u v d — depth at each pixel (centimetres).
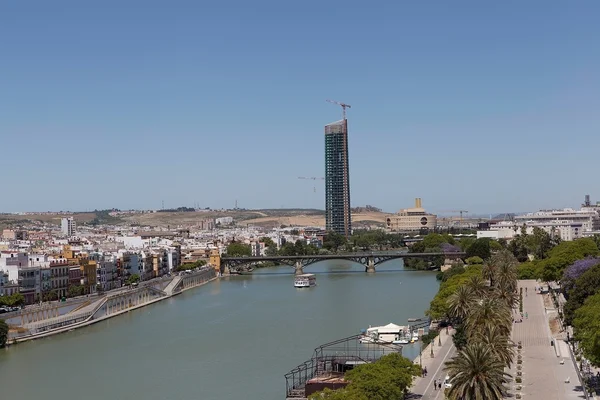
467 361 19575
